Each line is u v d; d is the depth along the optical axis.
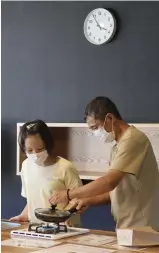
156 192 2.51
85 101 4.20
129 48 3.99
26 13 4.51
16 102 4.57
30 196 2.85
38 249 2.04
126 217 2.50
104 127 2.50
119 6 4.03
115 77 4.05
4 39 4.62
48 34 4.39
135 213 2.47
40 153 2.71
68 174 2.74
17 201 4.51
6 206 4.56
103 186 2.33
